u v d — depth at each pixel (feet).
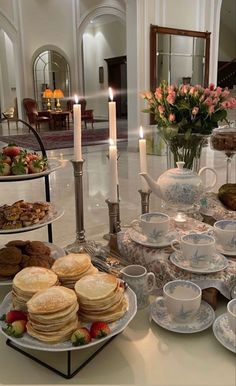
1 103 45.34
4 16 36.68
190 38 25.55
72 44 41.39
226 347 3.24
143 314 3.83
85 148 26.58
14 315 3.32
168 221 4.62
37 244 4.64
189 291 3.66
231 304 3.36
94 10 38.50
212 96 5.52
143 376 3.05
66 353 3.28
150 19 23.21
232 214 5.38
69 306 3.14
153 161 20.66
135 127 24.06
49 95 37.96
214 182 5.96
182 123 5.56
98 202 13.21
